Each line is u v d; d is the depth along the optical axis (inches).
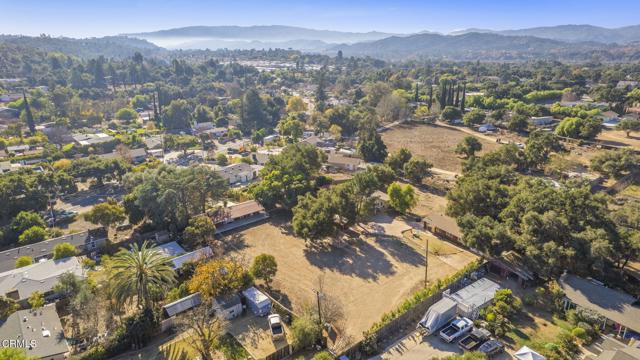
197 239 2760.8
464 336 1857.8
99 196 4133.9
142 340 1861.5
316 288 2315.5
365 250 2748.5
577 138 5428.2
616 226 2374.5
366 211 2972.4
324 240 2906.0
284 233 3046.3
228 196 3740.2
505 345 1795.0
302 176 3474.4
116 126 7377.0
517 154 4288.9
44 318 1978.3
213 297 2096.5
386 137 6087.6
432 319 1909.4
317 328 1824.6
